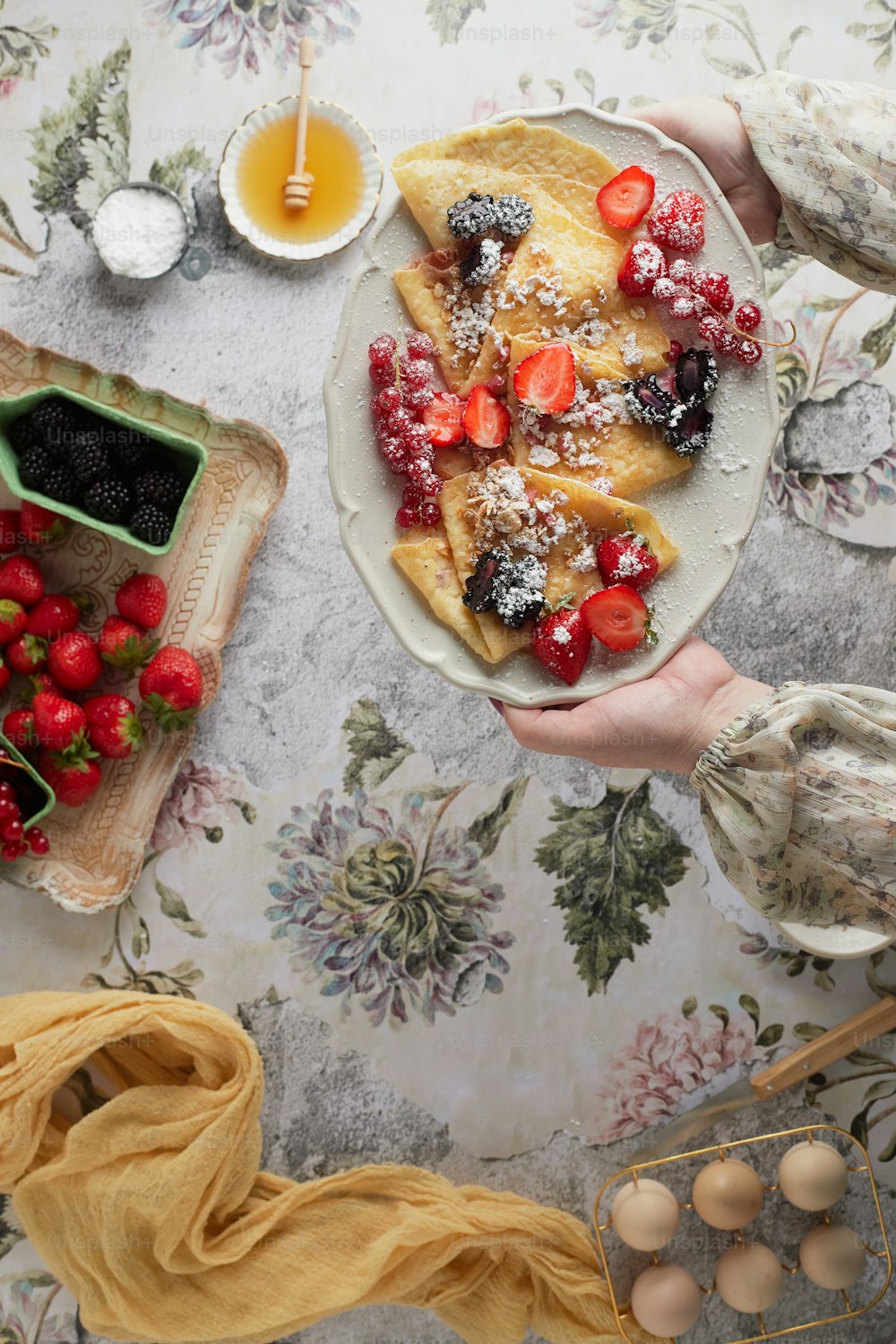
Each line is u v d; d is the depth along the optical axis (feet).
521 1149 5.44
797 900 3.21
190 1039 5.02
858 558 5.40
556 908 5.43
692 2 5.37
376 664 5.39
